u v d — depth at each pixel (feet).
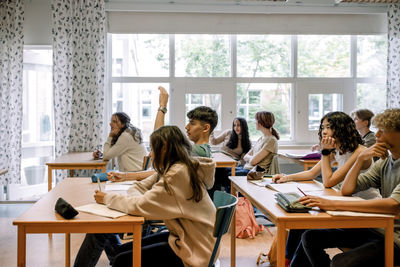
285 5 17.92
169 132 5.74
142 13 17.89
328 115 7.79
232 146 16.42
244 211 12.03
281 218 5.56
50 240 11.54
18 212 15.21
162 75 18.43
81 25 16.98
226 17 18.20
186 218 5.63
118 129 13.16
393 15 18.20
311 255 6.52
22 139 17.98
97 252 6.98
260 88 18.81
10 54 16.83
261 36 18.70
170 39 18.28
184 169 5.58
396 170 6.35
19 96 16.88
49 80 18.71
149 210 5.51
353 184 6.78
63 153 17.08
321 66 19.01
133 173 8.59
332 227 5.67
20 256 5.33
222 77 18.56
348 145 7.54
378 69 19.20
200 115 7.47
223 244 11.10
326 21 18.57
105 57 17.63
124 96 18.40
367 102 19.25
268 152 13.89
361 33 18.71
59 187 7.79
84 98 17.04
